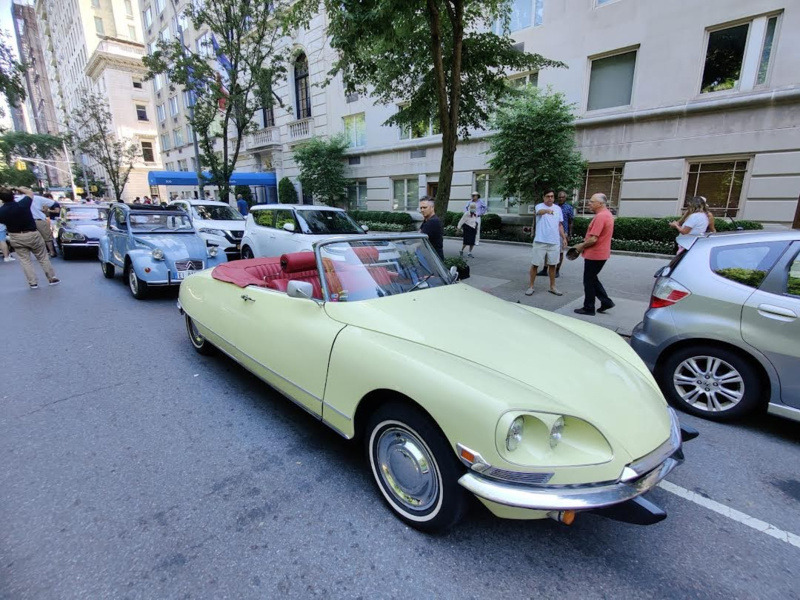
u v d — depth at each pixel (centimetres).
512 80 1455
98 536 219
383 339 244
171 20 3120
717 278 346
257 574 199
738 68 1078
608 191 1332
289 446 304
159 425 329
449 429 196
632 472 188
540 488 182
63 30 6862
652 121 1197
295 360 287
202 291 425
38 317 615
